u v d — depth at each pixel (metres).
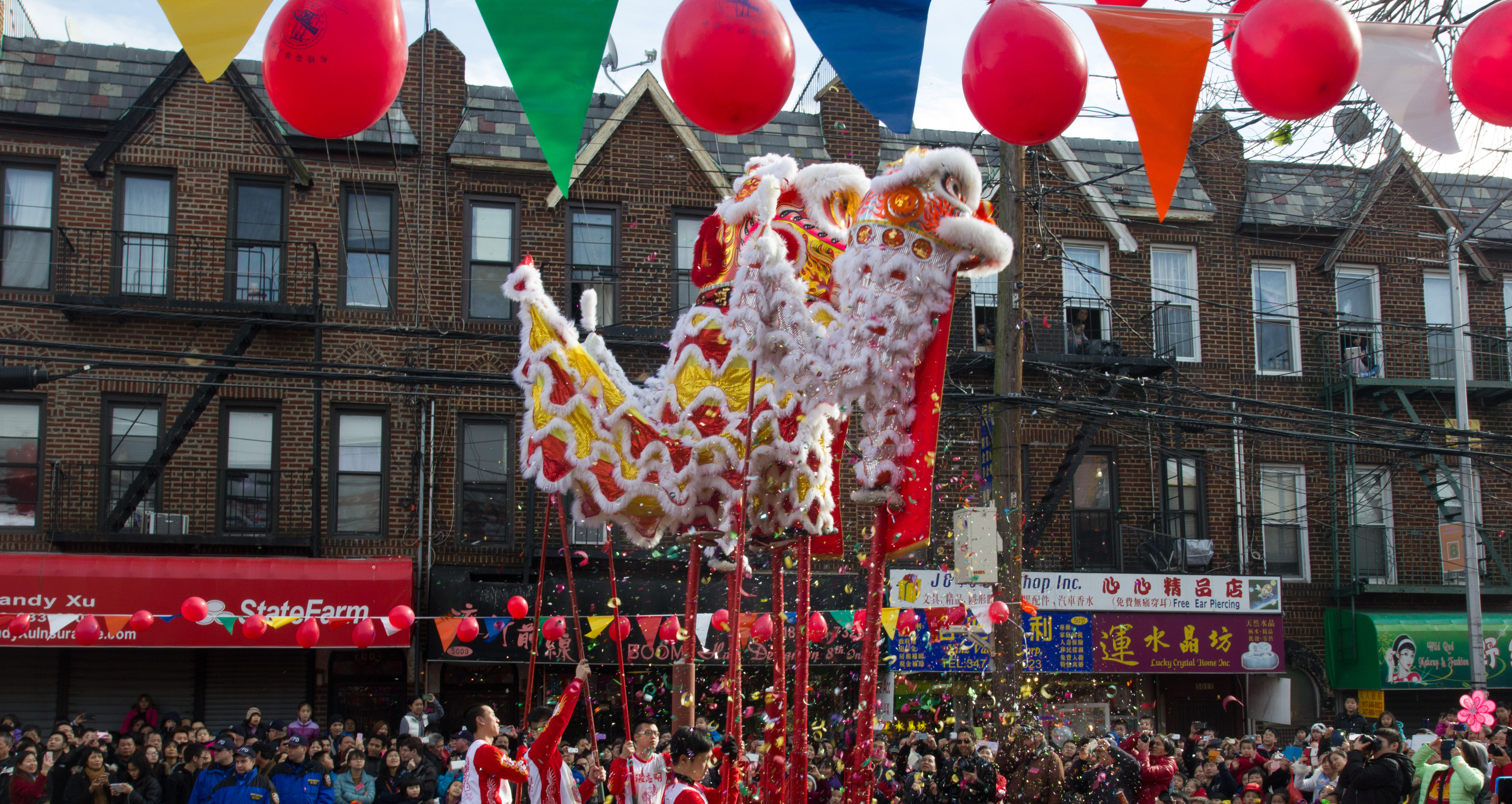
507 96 19.47
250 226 18.17
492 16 3.87
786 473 6.43
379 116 4.22
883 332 5.68
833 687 17.23
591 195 19.11
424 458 18.08
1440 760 10.41
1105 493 20.14
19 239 17.44
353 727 15.45
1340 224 20.97
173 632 16.09
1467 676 19.72
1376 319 21.67
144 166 17.84
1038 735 10.45
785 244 6.25
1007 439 12.48
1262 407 21.05
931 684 17.45
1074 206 20.83
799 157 19.78
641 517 6.74
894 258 5.69
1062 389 17.81
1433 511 21.27
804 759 6.08
